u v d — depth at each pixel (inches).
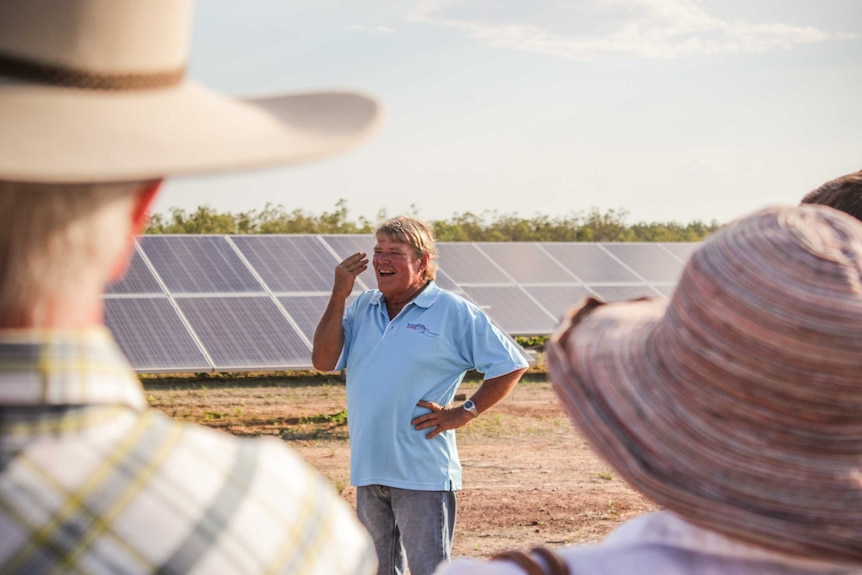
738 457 51.4
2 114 39.1
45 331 39.6
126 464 41.0
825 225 53.3
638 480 52.6
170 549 40.7
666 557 53.1
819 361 49.8
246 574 42.6
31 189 38.8
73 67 40.6
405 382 187.2
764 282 51.1
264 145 43.1
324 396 561.9
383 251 192.7
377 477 187.6
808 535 49.3
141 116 41.7
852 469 51.0
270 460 46.8
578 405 56.7
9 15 39.8
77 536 39.3
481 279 772.6
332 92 50.5
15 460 38.9
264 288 642.8
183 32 44.4
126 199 41.9
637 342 57.5
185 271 644.7
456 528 304.7
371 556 51.2
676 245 907.4
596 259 851.4
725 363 51.4
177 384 599.8
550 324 713.6
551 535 302.0
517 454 416.2
